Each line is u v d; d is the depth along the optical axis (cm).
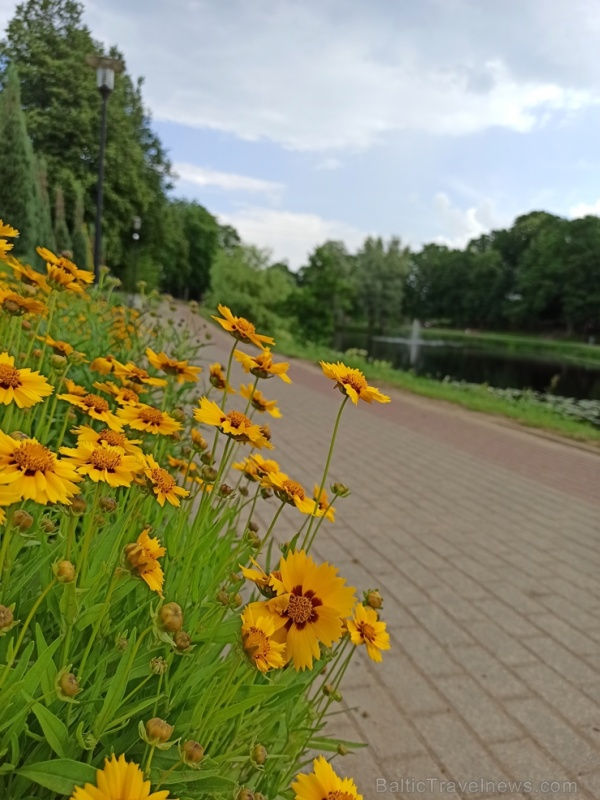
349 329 5119
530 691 260
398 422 911
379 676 259
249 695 109
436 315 6800
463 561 393
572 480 653
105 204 2464
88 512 125
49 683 92
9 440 90
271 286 2639
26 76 2378
